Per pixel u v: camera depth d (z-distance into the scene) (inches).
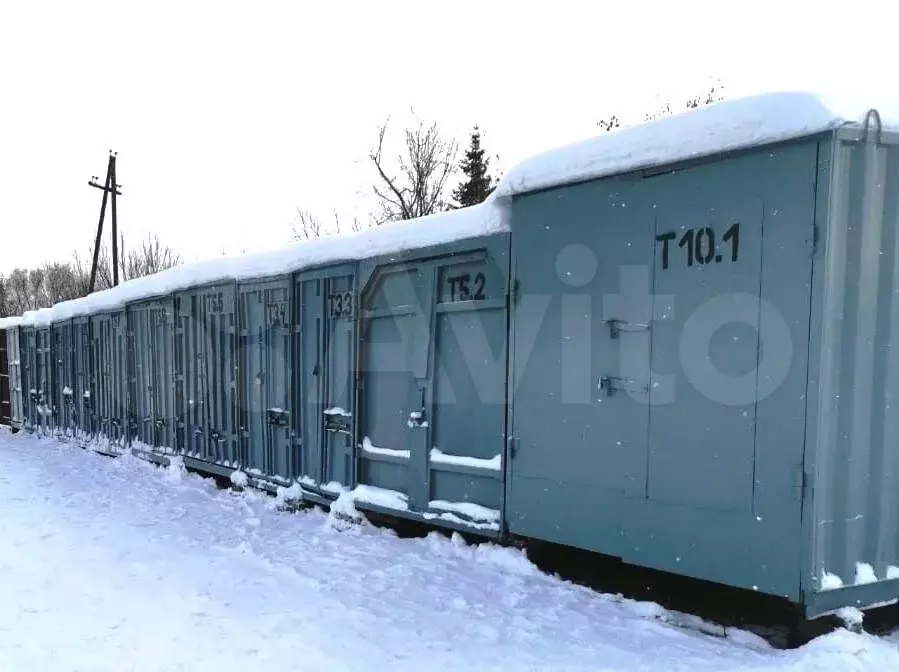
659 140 168.2
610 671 136.1
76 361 557.3
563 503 191.9
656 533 169.9
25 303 2160.4
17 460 475.5
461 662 141.5
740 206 155.6
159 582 195.6
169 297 406.6
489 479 216.2
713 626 162.7
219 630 158.4
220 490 346.6
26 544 237.0
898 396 154.0
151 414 432.8
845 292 146.4
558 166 191.5
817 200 143.8
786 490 147.5
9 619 165.3
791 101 146.1
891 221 151.3
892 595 154.9
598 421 183.2
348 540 243.8
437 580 195.6
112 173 1117.7
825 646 136.9
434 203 1248.2
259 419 330.0
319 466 288.4
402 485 249.0
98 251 1117.7
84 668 137.1
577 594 184.2
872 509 152.6
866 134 144.2
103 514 290.4
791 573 146.5
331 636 155.3
